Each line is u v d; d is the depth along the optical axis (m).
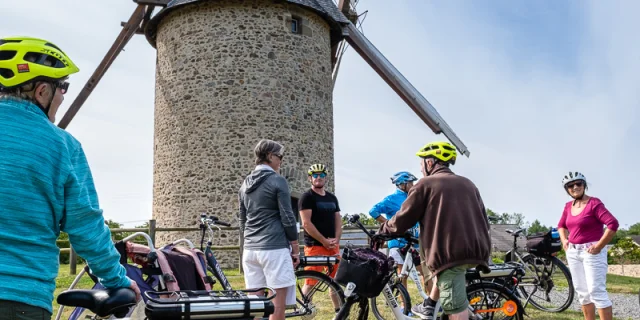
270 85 13.45
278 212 4.30
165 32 14.39
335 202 6.11
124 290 2.28
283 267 4.21
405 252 5.27
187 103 13.52
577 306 7.28
